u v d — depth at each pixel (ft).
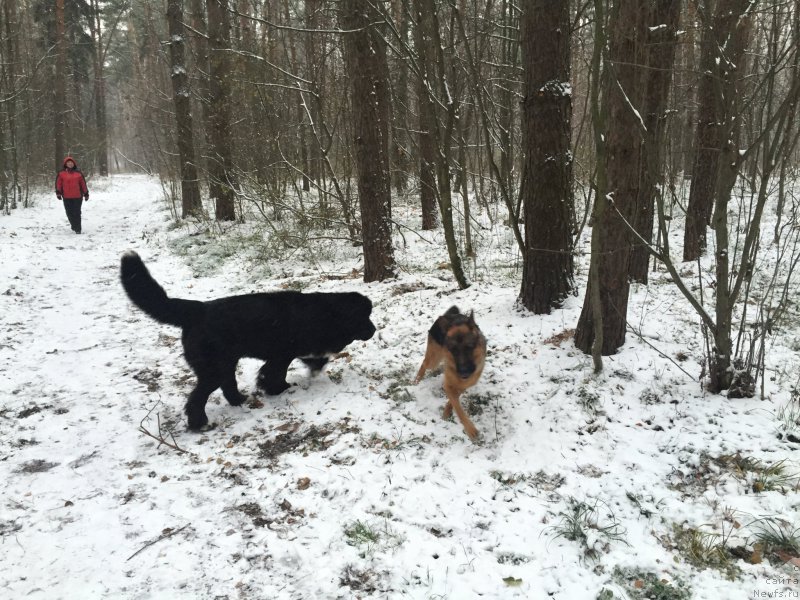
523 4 19.10
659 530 10.89
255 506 12.22
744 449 12.55
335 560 10.45
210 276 34.30
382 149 27.73
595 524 11.09
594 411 14.62
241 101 46.16
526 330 19.34
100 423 16.17
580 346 17.42
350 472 13.15
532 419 14.75
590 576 9.85
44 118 86.89
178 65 51.24
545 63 18.47
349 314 17.54
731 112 12.84
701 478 12.13
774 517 10.59
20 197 68.69
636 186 15.84
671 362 16.39
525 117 19.51
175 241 44.70
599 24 12.65
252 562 10.53
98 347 22.47
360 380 18.11
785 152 13.23
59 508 12.19
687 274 26.66
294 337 16.89
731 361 14.46
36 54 92.32
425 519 11.53
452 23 23.30
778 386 14.97
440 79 22.61
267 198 43.24
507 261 31.65
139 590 9.84
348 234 41.75
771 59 12.54
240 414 16.72
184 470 13.79
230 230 46.55
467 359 13.87
